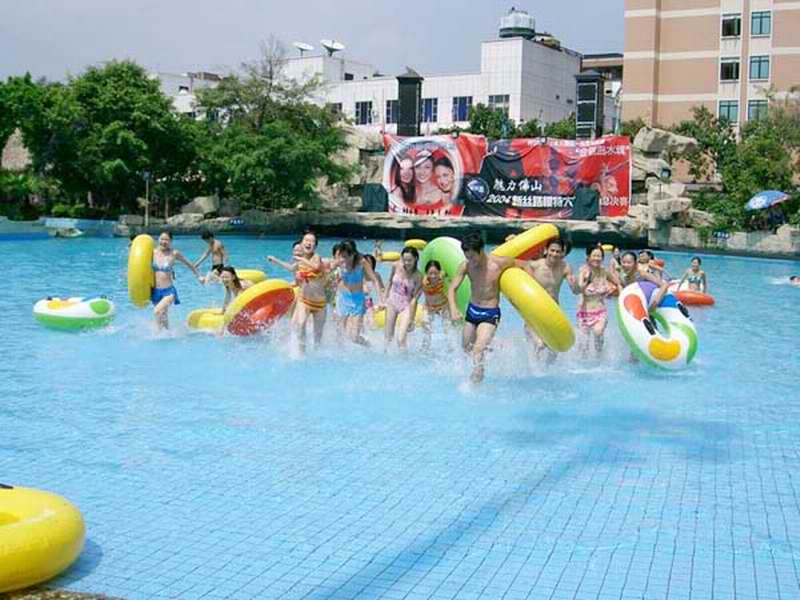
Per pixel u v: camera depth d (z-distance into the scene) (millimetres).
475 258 7695
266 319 9781
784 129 33969
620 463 5551
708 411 6977
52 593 3568
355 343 9312
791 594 3695
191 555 4078
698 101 45125
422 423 6445
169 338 9891
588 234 29562
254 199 34312
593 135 36031
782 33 42906
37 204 32719
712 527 4469
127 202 33312
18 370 8203
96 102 31266
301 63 64250
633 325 8383
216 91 35312
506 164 30750
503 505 4770
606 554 4121
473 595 3682
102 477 5191
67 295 14250
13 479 5137
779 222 27672
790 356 9594
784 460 5660
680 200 27703
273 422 6453
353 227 33156
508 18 63750
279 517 4562
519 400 7199
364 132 35719
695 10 44875
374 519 4547
